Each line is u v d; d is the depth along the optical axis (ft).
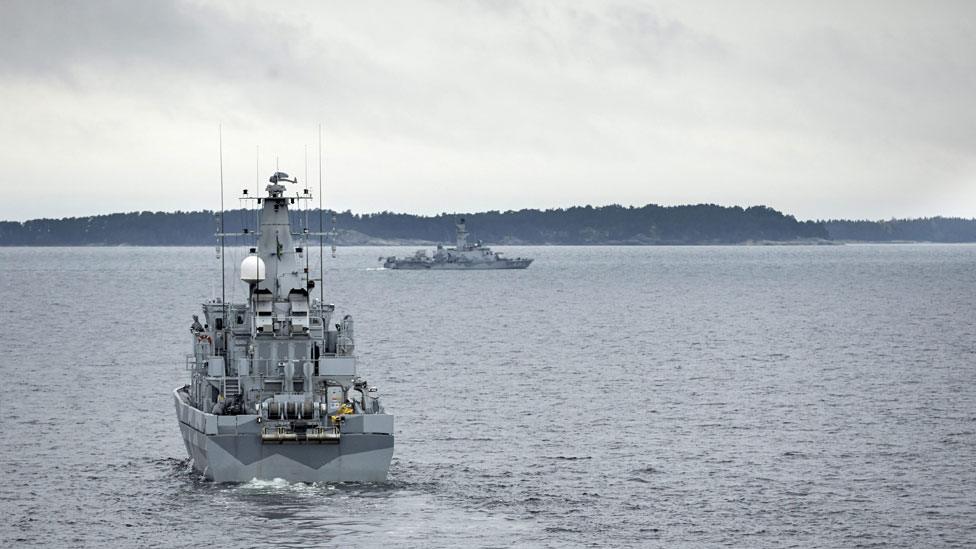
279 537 490.08
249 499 540.11
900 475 619.26
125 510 537.24
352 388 612.70
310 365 582.76
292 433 550.36
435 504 546.67
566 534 505.25
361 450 558.97
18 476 609.42
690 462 650.84
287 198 645.92
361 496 550.77
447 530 505.25
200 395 625.82
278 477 558.97
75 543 490.08
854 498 570.46
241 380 587.27
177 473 614.34
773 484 598.75
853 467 638.94
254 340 590.14
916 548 492.13
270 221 643.86
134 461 647.56
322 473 560.20
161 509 536.83
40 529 509.76
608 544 491.72
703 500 565.53
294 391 586.04
